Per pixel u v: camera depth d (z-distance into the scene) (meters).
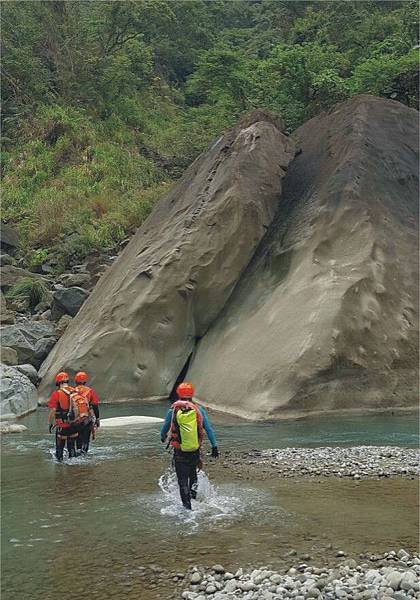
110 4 47.53
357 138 20.22
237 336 17.69
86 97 44.50
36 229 33.94
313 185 20.09
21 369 19.16
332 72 33.50
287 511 7.68
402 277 17.19
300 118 33.66
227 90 40.47
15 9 45.25
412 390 15.70
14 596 5.50
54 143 40.44
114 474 9.74
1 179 38.22
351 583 5.42
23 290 27.67
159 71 60.06
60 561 6.25
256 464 10.18
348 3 47.09
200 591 5.48
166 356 18.83
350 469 9.72
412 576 5.45
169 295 18.95
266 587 5.41
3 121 42.16
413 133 21.86
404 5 48.19
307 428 13.55
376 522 7.22
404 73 32.78
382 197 18.81
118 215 33.88
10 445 12.32
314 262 17.36
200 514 7.63
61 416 10.80
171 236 20.39
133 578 5.80
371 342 15.77
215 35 66.62
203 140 40.12
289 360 15.28
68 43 45.28
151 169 40.28
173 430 7.98
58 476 9.66
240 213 19.44
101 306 20.28
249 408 15.07
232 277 19.27
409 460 10.23
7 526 7.32
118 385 18.36
